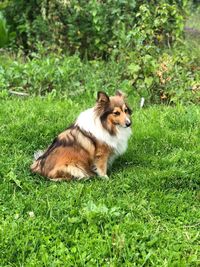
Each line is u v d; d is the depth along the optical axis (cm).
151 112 531
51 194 407
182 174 425
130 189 415
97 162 431
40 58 648
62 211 388
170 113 529
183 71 596
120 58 623
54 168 425
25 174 427
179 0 673
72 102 556
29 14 708
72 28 672
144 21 609
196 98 573
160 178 423
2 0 758
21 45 720
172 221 385
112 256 356
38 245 363
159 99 579
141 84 583
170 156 452
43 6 679
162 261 351
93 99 573
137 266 350
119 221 379
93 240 364
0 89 588
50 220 381
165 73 580
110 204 396
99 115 426
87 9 668
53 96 573
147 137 484
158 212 391
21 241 363
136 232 371
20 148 464
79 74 607
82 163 428
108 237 366
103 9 661
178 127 509
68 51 679
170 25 650
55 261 352
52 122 506
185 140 479
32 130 485
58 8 680
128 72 596
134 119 516
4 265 353
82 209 386
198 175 428
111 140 428
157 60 605
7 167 433
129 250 359
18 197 405
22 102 552
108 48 667
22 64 616
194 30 870
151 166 445
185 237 371
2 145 465
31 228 374
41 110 529
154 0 658
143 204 396
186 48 669
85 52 680
